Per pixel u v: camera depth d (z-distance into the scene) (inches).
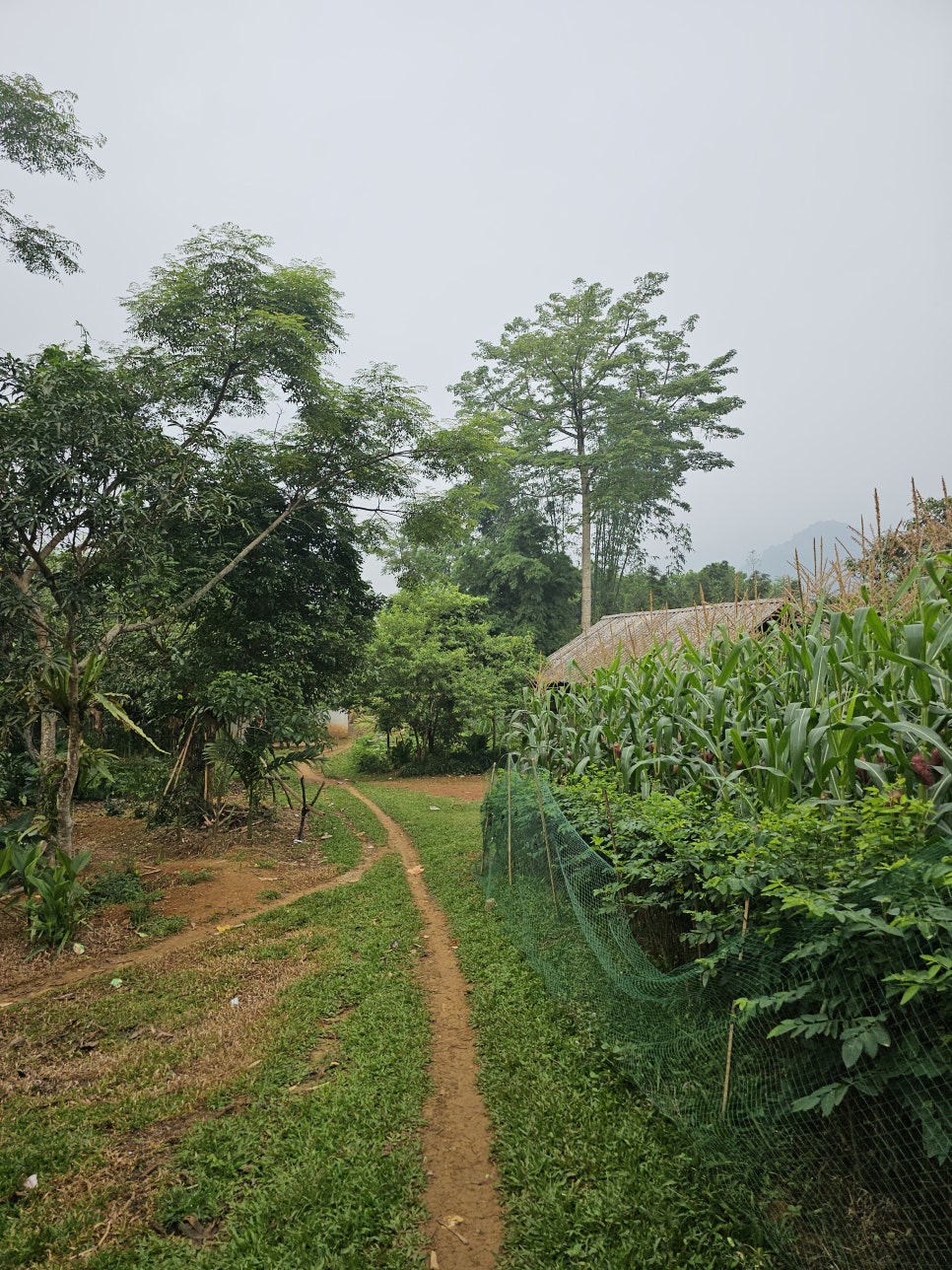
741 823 123.6
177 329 427.8
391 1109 139.3
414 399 458.0
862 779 136.8
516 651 957.2
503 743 353.4
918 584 155.7
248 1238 106.0
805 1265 92.9
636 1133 123.3
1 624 288.5
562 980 182.1
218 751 396.5
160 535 319.0
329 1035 176.9
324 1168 120.9
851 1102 95.7
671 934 161.8
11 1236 110.1
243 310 406.9
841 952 91.8
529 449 1362.0
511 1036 166.1
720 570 1541.6
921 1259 85.5
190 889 320.5
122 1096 151.3
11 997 214.8
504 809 275.9
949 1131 81.2
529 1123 130.7
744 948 107.7
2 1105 150.1
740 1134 107.7
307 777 845.2
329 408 437.1
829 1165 98.0
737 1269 94.1
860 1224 92.0
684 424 1368.1
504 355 1378.0
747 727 179.5
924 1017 85.2
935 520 163.8
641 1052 138.7
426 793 702.5
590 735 241.4
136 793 420.8
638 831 159.8
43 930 248.8
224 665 450.3
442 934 254.8
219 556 411.2
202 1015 194.4
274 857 386.3
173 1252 106.0
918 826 100.8
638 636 361.4
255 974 222.4
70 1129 139.6
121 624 338.0
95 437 266.7
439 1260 103.4
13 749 455.8
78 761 283.6
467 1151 129.8
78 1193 120.8
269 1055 164.2
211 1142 131.1
